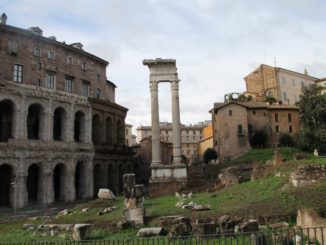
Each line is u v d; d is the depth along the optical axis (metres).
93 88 76.75
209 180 56.47
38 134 67.12
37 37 64.06
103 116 77.06
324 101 91.19
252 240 18.31
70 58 71.12
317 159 41.41
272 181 36.97
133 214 27.73
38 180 62.06
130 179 28.30
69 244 22.41
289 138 94.31
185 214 28.72
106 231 27.33
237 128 94.88
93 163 71.88
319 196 28.08
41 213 50.09
